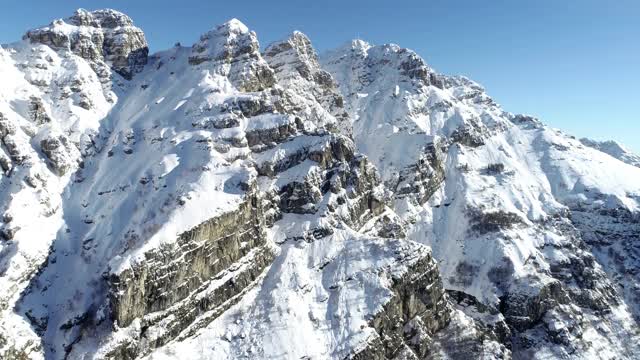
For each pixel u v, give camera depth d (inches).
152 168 4522.6
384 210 5246.1
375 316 3678.6
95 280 3654.0
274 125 5152.6
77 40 6220.5
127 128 5290.4
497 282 5280.5
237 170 4382.4
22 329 3265.3
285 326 3577.8
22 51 5949.8
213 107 5295.3
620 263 6220.5
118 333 3223.4
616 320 5339.6
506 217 5999.0
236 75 5994.1
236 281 3870.6
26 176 4138.8
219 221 3890.3
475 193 6387.8
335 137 5054.1
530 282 5152.6
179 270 3565.5
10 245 3654.0
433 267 4212.6
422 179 6432.1
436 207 6353.3
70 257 3914.9
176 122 5211.6
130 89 6328.7
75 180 4653.1
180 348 3425.2
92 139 5128.0
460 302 5187.0
